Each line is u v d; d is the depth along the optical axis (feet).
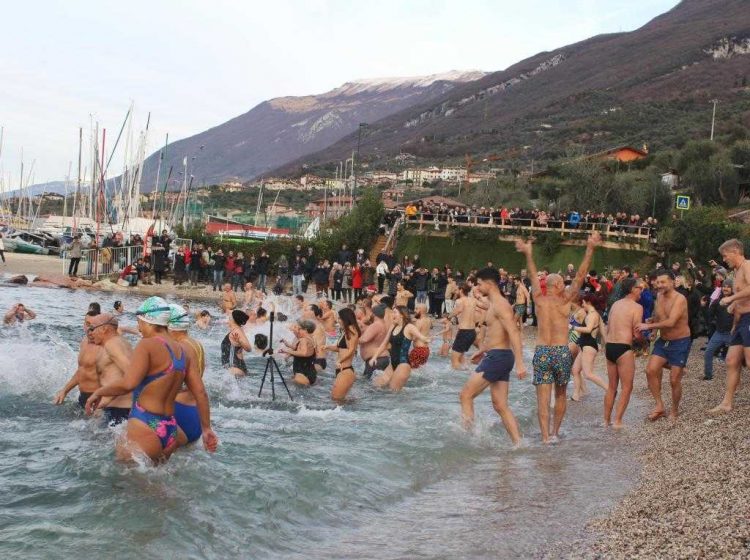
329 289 130.21
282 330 68.54
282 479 25.52
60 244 183.83
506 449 32.99
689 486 24.81
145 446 24.61
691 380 51.21
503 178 331.98
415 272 117.70
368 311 57.06
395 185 597.52
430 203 223.71
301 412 38.70
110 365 32.19
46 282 116.26
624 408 37.22
